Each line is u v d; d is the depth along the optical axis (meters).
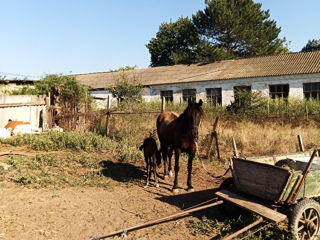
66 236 4.61
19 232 4.62
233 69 25.16
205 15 35.03
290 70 21.19
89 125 14.40
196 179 8.34
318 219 4.65
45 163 8.76
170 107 19.06
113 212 5.71
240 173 5.19
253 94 17.72
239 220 5.21
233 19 32.91
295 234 4.31
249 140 11.98
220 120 16.00
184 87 25.50
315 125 14.16
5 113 14.03
